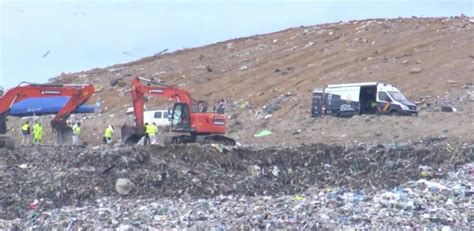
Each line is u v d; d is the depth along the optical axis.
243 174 57.16
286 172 58.16
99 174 53.25
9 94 68.75
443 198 46.19
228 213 43.91
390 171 58.03
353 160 60.09
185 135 74.06
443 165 59.97
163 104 118.25
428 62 119.00
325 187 53.75
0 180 52.25
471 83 105.88
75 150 60.59
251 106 115.44
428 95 104.31
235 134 98.38
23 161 58.09
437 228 38.56
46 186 51.03
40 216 45.06
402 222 39.75
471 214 41.59
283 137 90.69
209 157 58.38
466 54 118.94
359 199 46.84
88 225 41.72
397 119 86.25
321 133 88.44
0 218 45.81
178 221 41.97
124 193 51.34
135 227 40.78
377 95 90.81
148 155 57.06
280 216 42.22
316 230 39.00
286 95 116.44
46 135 102.56
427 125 83.56
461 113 88.69
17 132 102.06
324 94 94.31
